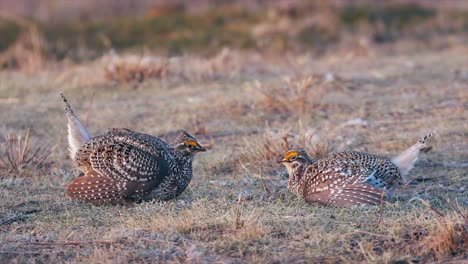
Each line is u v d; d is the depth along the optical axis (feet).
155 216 31.19
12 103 58.44
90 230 30.12
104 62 66.69
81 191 32.76
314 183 33.14
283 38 89.66
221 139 47.19
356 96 57.77
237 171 39.96
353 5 102.42
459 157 41.98
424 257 26.89
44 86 63.98
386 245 27.73
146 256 27.14
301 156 34.86
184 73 66.39
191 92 60.75
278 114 52.42
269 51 85.05
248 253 27.35
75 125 35.63
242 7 103.19
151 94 60.54
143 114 54.08
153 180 32.71
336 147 44.14
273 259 26.76
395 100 56.29
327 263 26.48
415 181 37.81
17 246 28.37
